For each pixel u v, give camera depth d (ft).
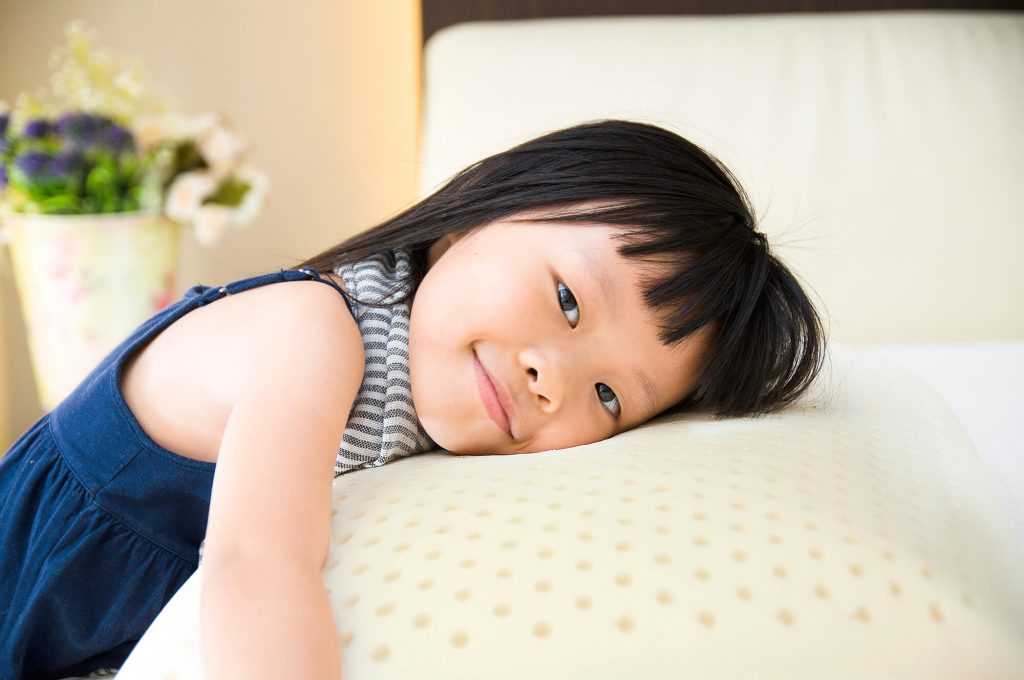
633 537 1.34
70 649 2.18
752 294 2.46
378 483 1.68
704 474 1.54
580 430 2.30
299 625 1.25
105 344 4.68
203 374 1.99
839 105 4.87
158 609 2.23
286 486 1.47
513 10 5.88
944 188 4.62
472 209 2.45
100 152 4.57
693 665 1.19
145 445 2.07
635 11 5.83
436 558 1.34
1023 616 1.43
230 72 6.34
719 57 5.05
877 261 4.47
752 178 4.58
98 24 6.00
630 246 2.30
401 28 6.45
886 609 1.29
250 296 2.07
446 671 1.18
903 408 2.19
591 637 1.20
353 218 6.65
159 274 4.77
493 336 2.20
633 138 2.56
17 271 4.90
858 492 1.55
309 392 1.69
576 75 5.01
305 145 6.53
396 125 6.57
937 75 4.96
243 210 5.12
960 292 4.42
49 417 2.38
